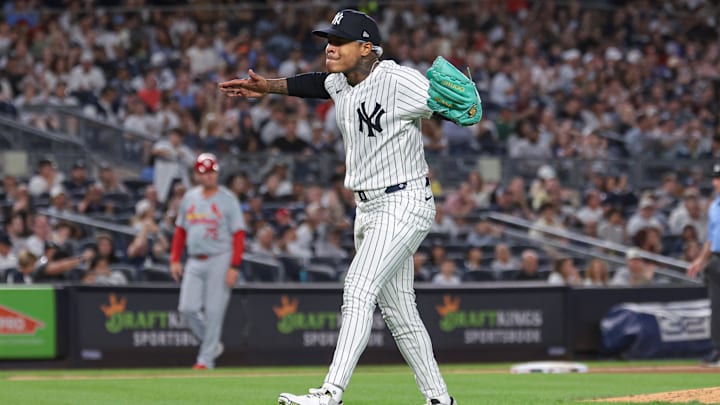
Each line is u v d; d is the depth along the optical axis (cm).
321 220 6041
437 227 6606
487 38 9369
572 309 5250
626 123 8781
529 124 8025
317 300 4944
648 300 5359
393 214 2156
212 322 4369
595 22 10062
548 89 9150
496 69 8962
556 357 5216
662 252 6750
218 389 3312
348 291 2133
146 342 4722
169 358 4759
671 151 8112
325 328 4950
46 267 5059
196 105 7569
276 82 2294
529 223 6662
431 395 2272
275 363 4862
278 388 3347
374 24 2178
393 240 2141
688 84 9931
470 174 7119
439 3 9506
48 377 3959
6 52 7819
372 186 2173
